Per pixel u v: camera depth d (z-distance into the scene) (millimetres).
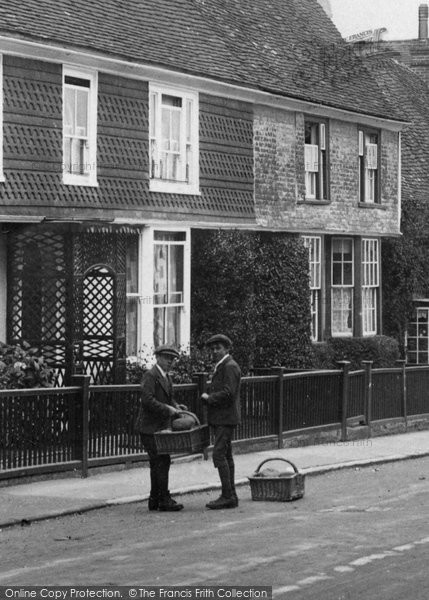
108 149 27281
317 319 36969
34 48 25016
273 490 18406
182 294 29906
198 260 30984
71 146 26391
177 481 20109
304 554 13609
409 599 11461
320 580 12188
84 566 12930
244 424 24406
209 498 18859
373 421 29812
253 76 32844
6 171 24375
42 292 24203
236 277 30969
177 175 29844
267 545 14203
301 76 35781
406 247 41938
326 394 27469
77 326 24359
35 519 16234
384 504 18188
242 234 31750
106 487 18984
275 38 36719
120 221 27406
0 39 24141
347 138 37781
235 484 20250
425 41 54719
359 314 38906
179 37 30906
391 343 39500
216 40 32594
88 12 28078
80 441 20062
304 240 35875
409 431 31688
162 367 17594
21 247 24312
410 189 44406
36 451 19297
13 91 24641
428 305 44562
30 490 18469
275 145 33969
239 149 32219
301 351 34375
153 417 17312
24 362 21719
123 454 21000
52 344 24109
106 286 25656
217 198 31203
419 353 44625
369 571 12695
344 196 37625
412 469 23797
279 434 25406
